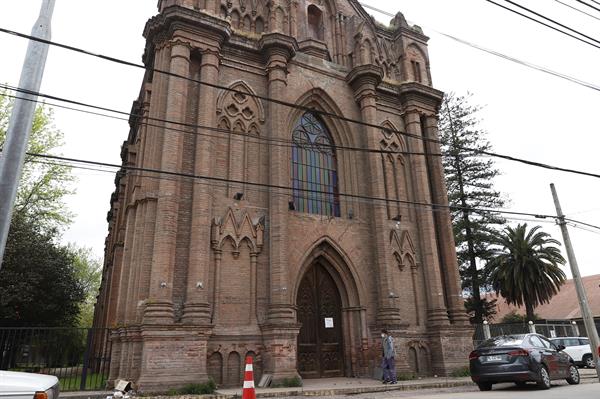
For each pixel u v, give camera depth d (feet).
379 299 70.08
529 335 53.78
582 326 173.78
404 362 66.90
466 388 55.11
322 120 79.71
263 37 71.20
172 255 55.31
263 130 69.36
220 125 66.39
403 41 92.89
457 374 69.46
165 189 56.95
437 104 89.66
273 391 49.96
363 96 80.28
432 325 72.59
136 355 50.98
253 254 62.23
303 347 66.33
